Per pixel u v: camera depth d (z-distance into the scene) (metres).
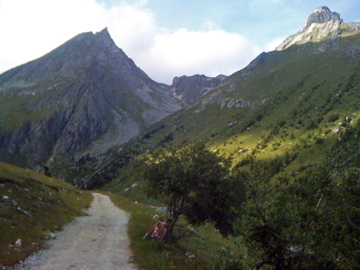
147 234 20.34
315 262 11.13
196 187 18.97
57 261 13.58
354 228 10.84
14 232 16.08
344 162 11.96
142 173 20.34
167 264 14.51
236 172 18.78
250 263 12.09
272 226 10.84
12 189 25.25
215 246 26.61
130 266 13.96
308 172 12.21
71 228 22.36
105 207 42.22
